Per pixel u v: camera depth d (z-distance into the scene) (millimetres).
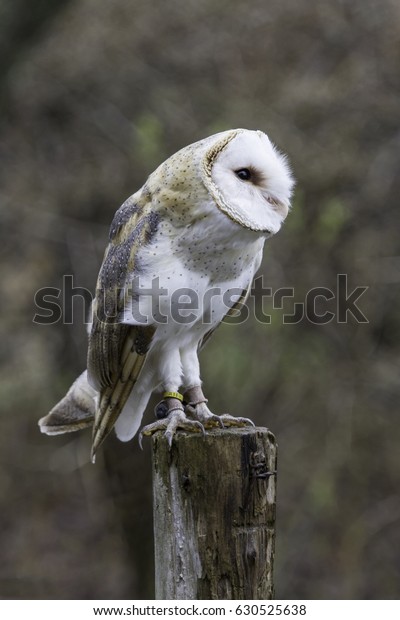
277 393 13211
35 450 15281
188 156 6219
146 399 6816
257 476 5379
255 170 6184
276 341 12945
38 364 14320
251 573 5344
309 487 13523
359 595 14055
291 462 13516
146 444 13828
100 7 13938
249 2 13734
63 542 16031
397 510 14172
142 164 13117
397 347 13797
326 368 13477
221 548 5355
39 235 13805
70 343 13914
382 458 14109
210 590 5352
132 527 14570
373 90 13273
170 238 6230
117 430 6902
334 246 13062
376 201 13234
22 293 14133
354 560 14086
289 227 12523
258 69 13422
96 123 13688
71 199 13750
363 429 13984
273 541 5441
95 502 15023
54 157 13922
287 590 13852
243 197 6145
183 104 13320
